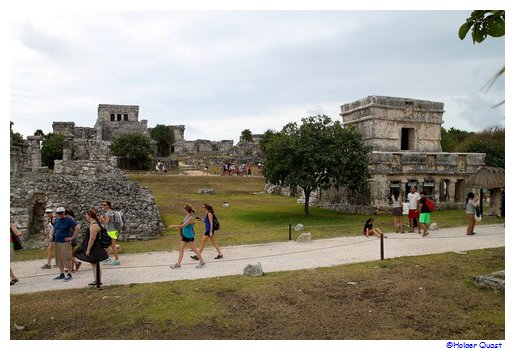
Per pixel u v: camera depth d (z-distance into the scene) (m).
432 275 10.52
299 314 8.01
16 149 23.78
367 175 25.41
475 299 8.66
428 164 27.28
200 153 81.56
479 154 28.73
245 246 15.41
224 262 12.74
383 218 23.33
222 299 8.88
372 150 26.95
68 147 46.25
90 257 9.91
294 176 22.98
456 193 28.91
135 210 18.59
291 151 23.14
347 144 23.98
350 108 30.50
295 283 9.98
